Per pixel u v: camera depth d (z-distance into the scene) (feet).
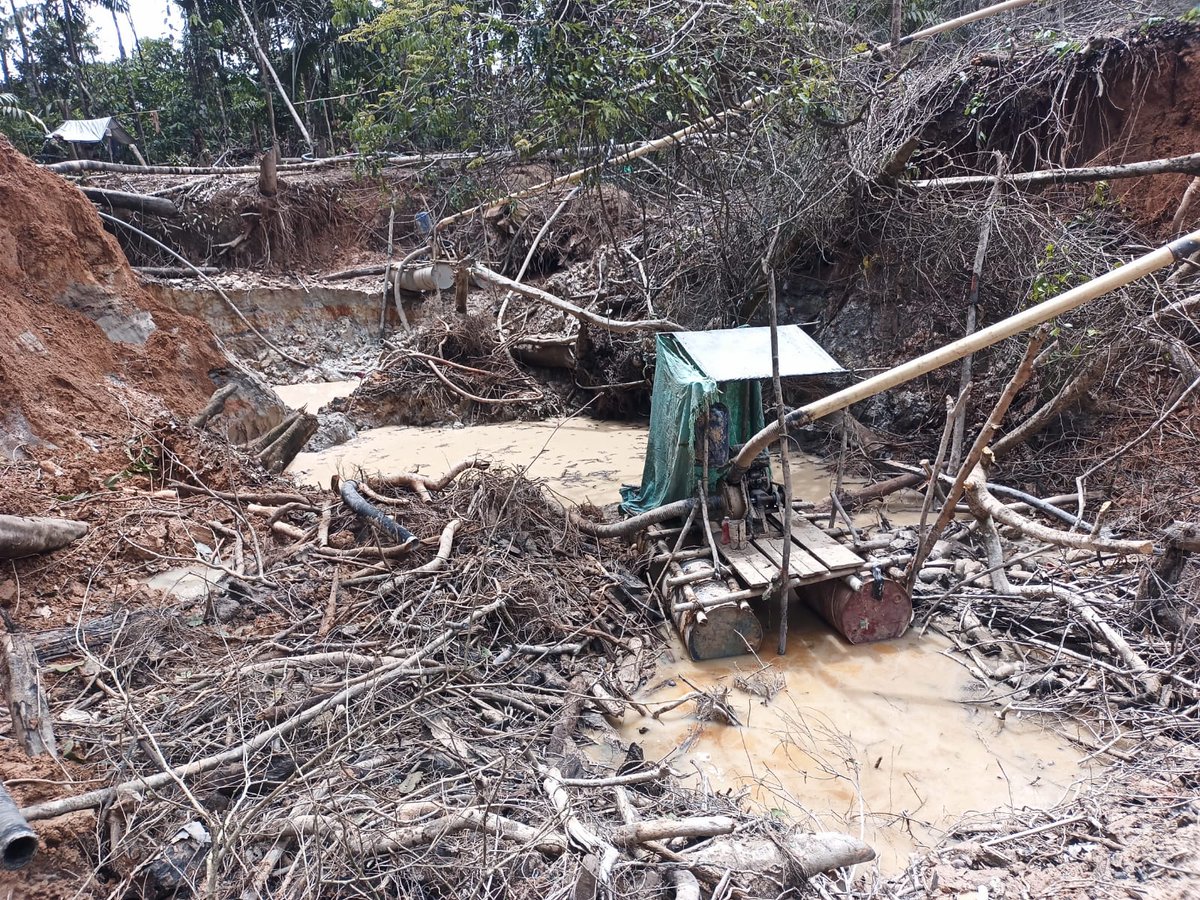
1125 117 27.81
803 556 19.36
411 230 62.54
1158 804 12.95
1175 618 16.57
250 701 14.24
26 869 10.28
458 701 15.43
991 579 19.89
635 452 34.83
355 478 23.93
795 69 25.08
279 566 19.22
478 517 21.33
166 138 72.02
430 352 43.91
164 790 11.93
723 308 32.04
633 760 14.76
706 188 29.84
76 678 14.44
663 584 20.13
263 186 58.18
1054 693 16.47
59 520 17.66
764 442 18.44
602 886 10.46
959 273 28.37
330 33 66.80
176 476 22.74
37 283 24.49
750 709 16.76
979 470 20.58
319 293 53.93
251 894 10.41
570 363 41.22
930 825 13.21
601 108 22.39
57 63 73.31
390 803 12.25
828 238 30.91
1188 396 22.89
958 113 30.12
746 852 11.59
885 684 17.48
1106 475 23.66
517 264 52.80
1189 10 27.43
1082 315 23.43
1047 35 29.55
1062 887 11.26
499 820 11.75
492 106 27.07
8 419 19.99
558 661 17.92
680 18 24.54
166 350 26.94
